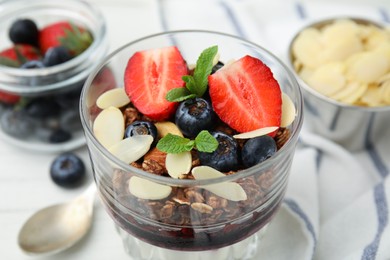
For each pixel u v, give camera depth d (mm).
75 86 487
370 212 441
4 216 456
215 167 353
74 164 473
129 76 392
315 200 450
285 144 351
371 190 451
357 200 449
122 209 369
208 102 372
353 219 441
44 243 435
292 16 595
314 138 493
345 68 499
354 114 488
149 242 383
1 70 472
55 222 446
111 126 377
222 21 575
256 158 355
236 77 375
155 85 386
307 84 500
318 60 512
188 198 342
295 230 438
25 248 431
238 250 417
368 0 605
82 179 480
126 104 393
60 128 492
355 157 509
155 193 342
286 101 382
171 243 374
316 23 542
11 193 471
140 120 382
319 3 604
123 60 401
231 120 368
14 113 486
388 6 604
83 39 519
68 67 477
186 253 399
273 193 369
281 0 601
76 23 544
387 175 474
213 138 350
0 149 503
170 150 354
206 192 340
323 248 434
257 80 375
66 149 501
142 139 365
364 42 523
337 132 507
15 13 546
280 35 574
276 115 371
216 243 373
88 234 444
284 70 386
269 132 362
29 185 477
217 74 375
